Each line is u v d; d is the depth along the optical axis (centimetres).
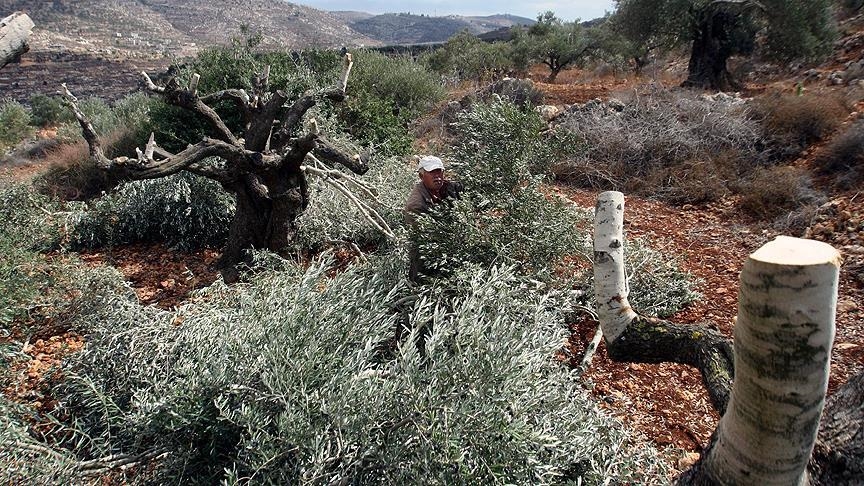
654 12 1253
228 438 223
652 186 716
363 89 861
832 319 73
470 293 322
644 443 257
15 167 1124
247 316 269
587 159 768
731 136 747
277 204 483
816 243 75
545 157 419
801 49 1173
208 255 562
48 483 212
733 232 584
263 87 525
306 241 534
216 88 762
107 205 608
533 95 1048
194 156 434
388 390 213
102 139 921
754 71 1367
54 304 408
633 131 787
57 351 367
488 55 2036
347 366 226
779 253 73
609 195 134
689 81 1234
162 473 219
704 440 289
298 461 198
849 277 453
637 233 596
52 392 294
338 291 278
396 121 864
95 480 228
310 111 692
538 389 218
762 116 774
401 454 198
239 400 224
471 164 413
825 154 657
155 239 610
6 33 263
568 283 383
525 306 289
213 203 585
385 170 655
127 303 316
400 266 400
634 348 130
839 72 1013
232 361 234
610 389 328
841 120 732
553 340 266
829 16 1191
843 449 112
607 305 133
